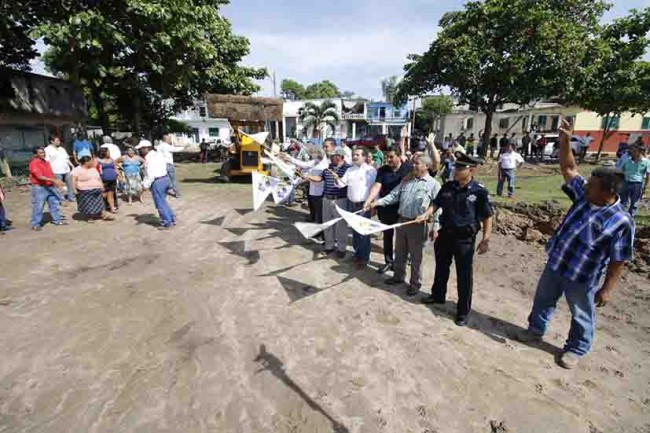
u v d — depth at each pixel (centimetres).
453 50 1750
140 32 1247
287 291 494
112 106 2636
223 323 412
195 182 1430
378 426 277
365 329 405
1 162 1234
